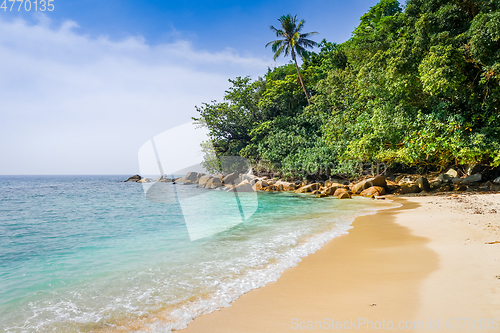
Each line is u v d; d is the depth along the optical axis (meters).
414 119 16.53
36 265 5.64
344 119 22.39
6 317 3.26
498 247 5.04
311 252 5.67
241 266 4.86
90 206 17.28
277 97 34.25
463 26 15.08
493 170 19.64
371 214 10.76
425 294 3.29
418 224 8.10
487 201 11.90
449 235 6.40
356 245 6.15
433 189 18.23
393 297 3.30
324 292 3.64
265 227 8.38
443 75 13.05
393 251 5.50
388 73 15.91
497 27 11.86
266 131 31.95
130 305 3.48
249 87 35.06
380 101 18.28
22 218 13.18
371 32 28.30
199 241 6.71
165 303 3.49
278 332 2.70
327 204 14.29
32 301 3.73
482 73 13.63
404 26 18.50
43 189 39.09
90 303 3.59
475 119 15.09
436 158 19.17
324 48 40.38
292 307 3.24
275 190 22.72
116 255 5.97
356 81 21.69
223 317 3.07
